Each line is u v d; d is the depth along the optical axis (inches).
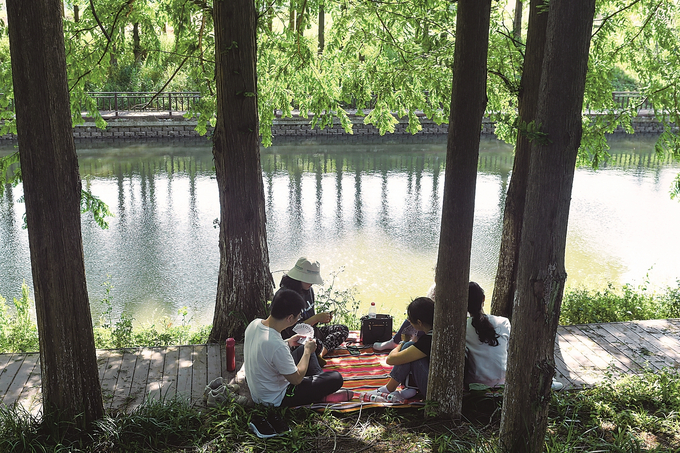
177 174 794.2
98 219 293.9
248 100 225.5
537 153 114.7
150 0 308.0
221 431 160.1
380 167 864.9
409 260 475.2
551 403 178.9
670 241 530.3
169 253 491.2
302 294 205.5
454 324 160.6
